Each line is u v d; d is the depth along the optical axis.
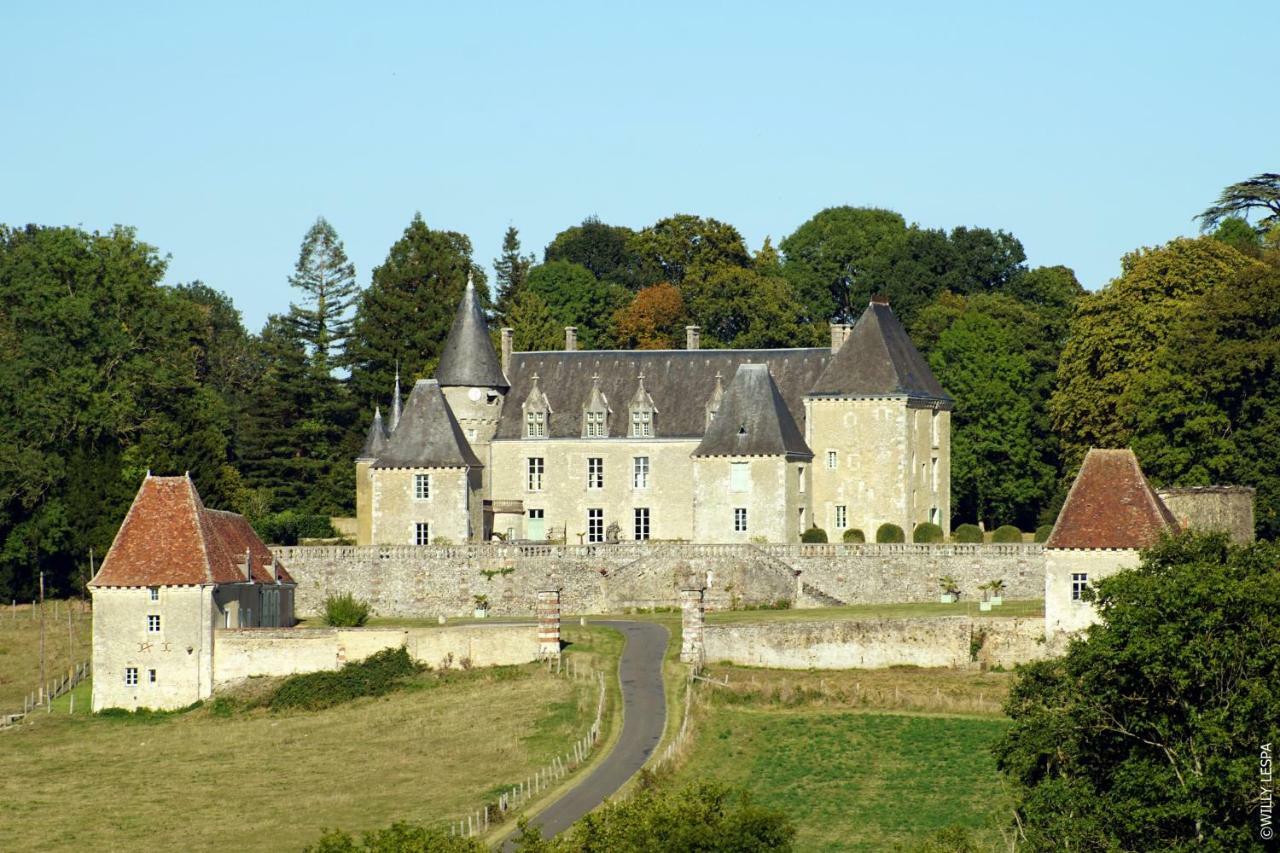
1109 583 63.38
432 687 96.25
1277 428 108.69
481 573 112.88
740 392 123.44
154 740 92.31
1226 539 67.19
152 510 100.38
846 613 104.06
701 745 83.25
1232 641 59.41
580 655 97.62
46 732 94.62
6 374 118.94
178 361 127.38
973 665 95.06
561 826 72.12
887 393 123.75
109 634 98.25
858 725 84.94
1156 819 57.53
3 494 115.88
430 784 81.00
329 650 98.06
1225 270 120.56
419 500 121.50
